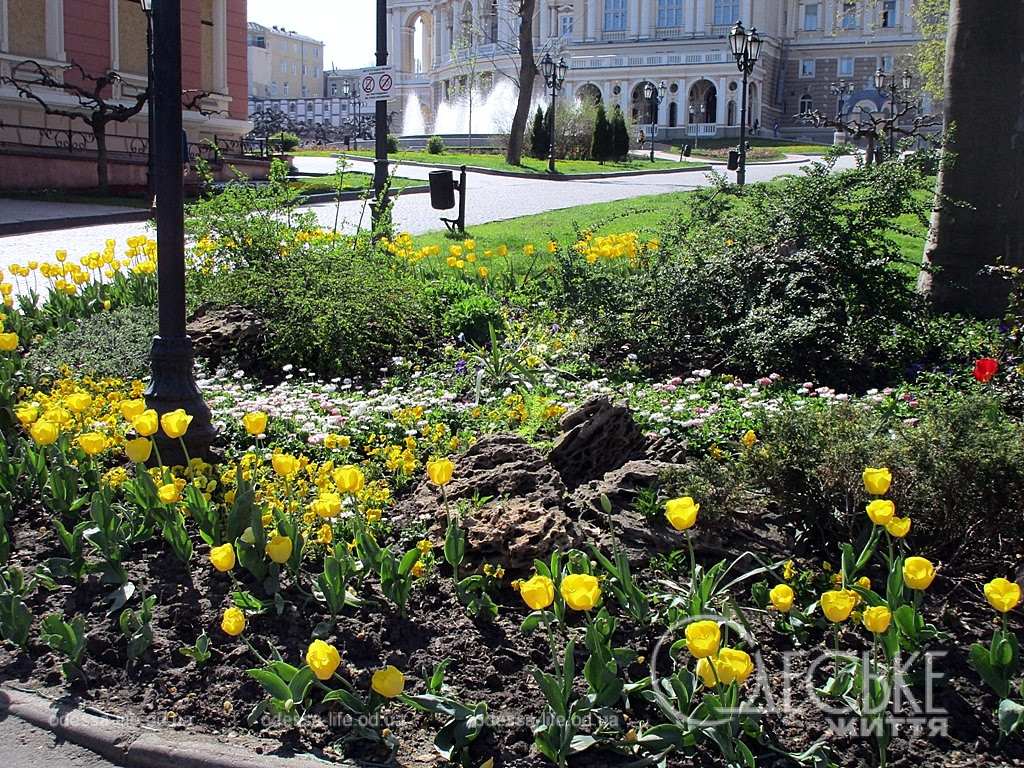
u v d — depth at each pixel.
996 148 10.25
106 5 31.58
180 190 5.88
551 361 8.85
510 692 3.84
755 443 5.07
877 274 9.10
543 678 3.53
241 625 3.62
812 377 8.39
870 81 94.31
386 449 6.10
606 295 9.39
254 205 11.07
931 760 3.45
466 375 8.20
